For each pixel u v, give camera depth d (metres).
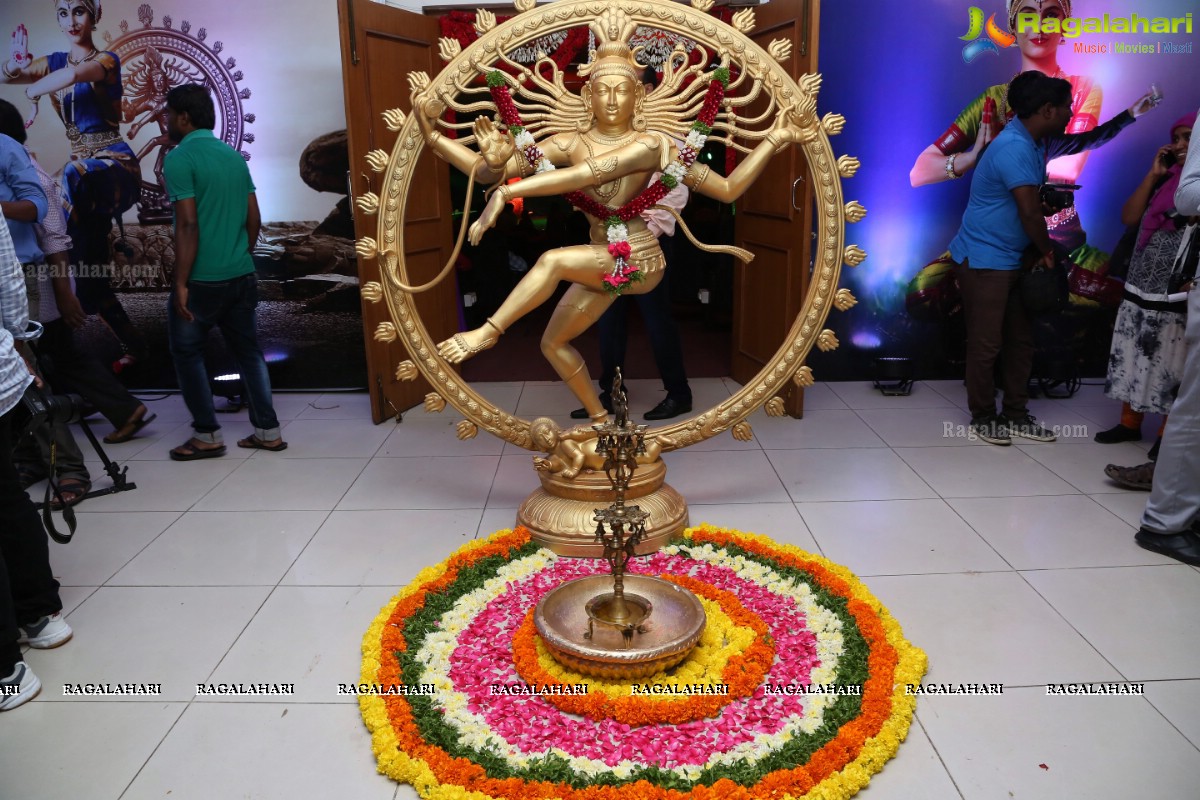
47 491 2.41
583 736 1.94
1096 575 2.66
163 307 4.69
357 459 3.77
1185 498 2.71
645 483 2.87
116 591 2.64
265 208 4.54
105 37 4.34
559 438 2.88
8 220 3.26
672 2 2.64
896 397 4.55
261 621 2.47
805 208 3.90
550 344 2.80
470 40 4.34
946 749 1.91
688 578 2.56
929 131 4.40
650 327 4.08
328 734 2.00
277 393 4.82
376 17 3.88
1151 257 3.41
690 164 2.63
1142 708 2.04
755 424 4.16
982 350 3.78
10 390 2.14
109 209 4.54
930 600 2.52
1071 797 1.77
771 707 2.03
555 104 2.65
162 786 1.84
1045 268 3.67
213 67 4.35
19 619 2.32
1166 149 3.44
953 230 4.55
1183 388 2.67
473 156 2.67
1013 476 3.45
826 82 4.33
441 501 3.29
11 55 4.37
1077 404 4.38
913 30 4.27
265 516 3.18
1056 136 4.40
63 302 3.68
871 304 4.70
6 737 2.00
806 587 2.52
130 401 4.00
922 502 3.21
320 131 4.42
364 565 2.79
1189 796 1.76
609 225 2.60
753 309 4.62
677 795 1.72
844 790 1.76
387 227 2.77
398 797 1.81
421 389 4.60
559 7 2.62
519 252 6.52
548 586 2.59
